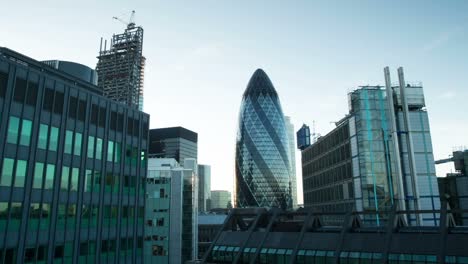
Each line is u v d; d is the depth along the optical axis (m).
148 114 68.31
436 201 76.06
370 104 82.75
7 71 42.03
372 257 42.19
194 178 106.62
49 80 47.56
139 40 175.62
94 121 54.78
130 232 60.38
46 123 46.53
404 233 42.84
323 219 102.31
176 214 99.69
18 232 41.62
